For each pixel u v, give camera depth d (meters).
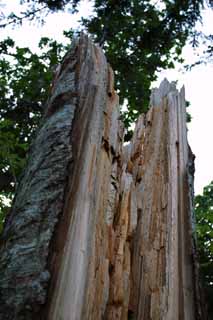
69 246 1.87
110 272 2.40
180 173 2.96
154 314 2.35
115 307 2.30
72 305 1.73
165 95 3.51
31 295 1.68
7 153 5.41
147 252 2.65
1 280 1.75
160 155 3.11
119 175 2.76
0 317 1.64
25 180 2.21
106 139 2.53
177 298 2.36
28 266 1.77
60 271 1.79
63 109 2.40
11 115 9.98
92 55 2.71
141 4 8.73
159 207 2.82
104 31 8.36
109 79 2.76
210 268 7.10
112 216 2.54
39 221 1.93
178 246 2.58
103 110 2.49
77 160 2.17
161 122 3.32
